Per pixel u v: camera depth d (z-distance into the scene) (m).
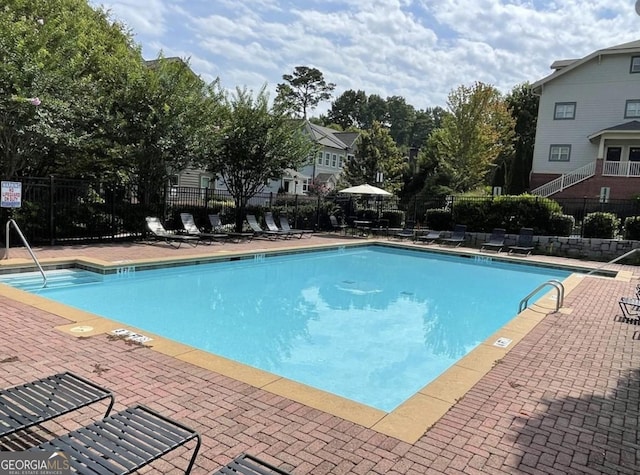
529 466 2.84
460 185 31.58
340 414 3.46
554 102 28.42
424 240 19.08
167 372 4.15
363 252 17.20
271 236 17.69
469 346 6.89
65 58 12.97
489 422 3.42
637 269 13.24
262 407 3.53
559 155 28.50
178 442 2.38
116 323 5.58
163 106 13.66
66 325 5.40
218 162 17.02
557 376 4.44
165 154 14.22
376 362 6.03
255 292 9.91
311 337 7.02
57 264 9.77
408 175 36.88
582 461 2.92
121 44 16.80
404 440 3.11
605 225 15.98
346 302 9.42
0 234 11.23
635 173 24.64
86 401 2.80
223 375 4.14
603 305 7.82
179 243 14.14
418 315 8.64
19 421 2.55
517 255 15.46
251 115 16.92
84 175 15.00
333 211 22.50
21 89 10.83
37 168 14.02
